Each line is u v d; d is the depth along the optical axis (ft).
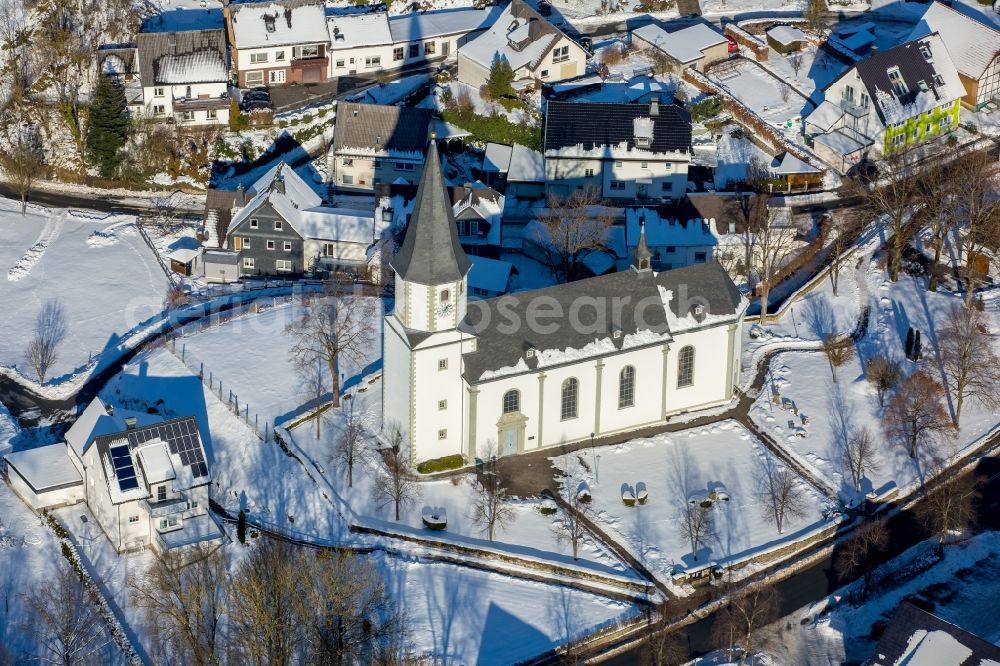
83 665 583.17
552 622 603.26
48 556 634.02
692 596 620.08
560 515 652.07
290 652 560.61
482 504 644.27
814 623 610.24
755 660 589.32
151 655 587.68
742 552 636.07
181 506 629.92
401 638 586.86
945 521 638.94
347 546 634.43
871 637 603.26
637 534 643.86
